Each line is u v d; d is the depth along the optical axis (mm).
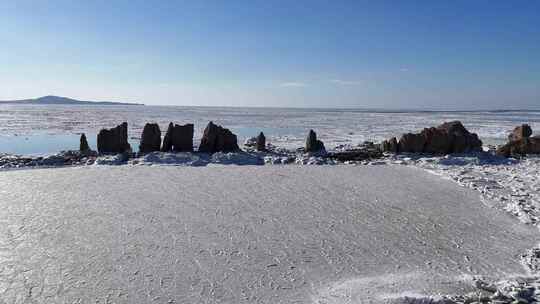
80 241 9570
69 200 12969
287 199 13586
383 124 66250
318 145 25562
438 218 11891
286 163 21422
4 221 10852
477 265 8766
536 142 24812
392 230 10805
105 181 15891
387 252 9352
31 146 31391
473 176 17828
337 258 8961
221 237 10023
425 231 10797
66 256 8734
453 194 14656
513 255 9344
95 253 8914
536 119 89438
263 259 8812
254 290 7465
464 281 7934
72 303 6906
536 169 20125
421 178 17391
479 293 7438
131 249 9172
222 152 22438
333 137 40406
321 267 8492
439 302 7016
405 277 8062
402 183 16312
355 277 8055
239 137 39906
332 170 19062
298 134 44500
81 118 76125
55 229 10312
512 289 7504
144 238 9844
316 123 69000
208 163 20578
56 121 64375
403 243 9914
